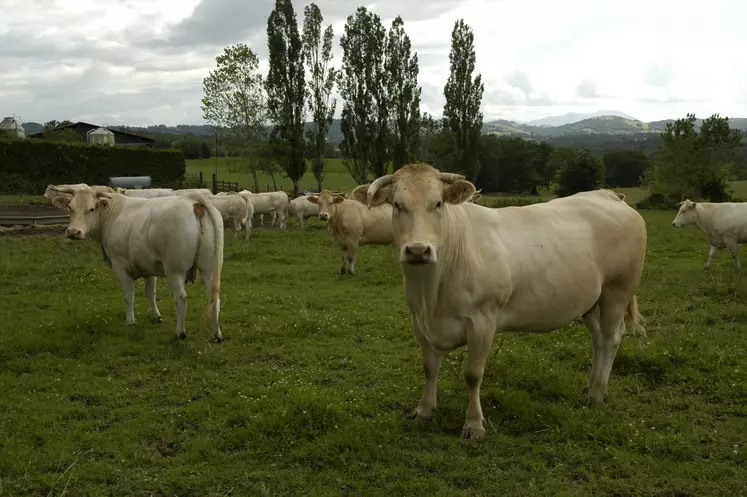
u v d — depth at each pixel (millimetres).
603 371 5926
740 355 7066
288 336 8523
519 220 5473
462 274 4930
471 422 5164
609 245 5758
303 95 43031
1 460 4730
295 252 17578
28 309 10062
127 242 8539
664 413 5641
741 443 4941
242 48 43812
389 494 4305
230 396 6281
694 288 11273
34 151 39906
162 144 94625
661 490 4270
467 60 49000
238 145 47281
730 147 47094
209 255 8156
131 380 6762
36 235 19359
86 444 5137
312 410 5414
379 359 7500
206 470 4656
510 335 8500
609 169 82812
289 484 4441
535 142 84938
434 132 50562
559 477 4480
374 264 15094
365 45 41406
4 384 6465
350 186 55125
